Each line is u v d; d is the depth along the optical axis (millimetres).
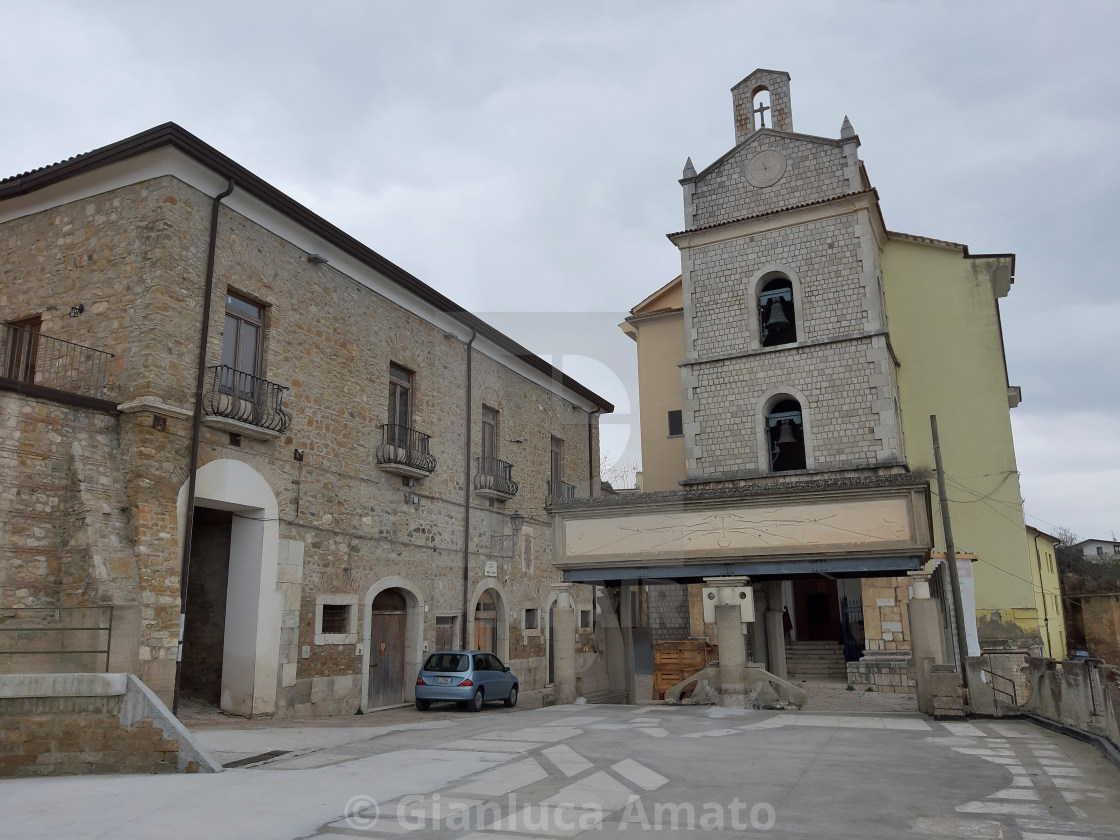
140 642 10844
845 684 19953
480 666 15289
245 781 6738
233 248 13312
